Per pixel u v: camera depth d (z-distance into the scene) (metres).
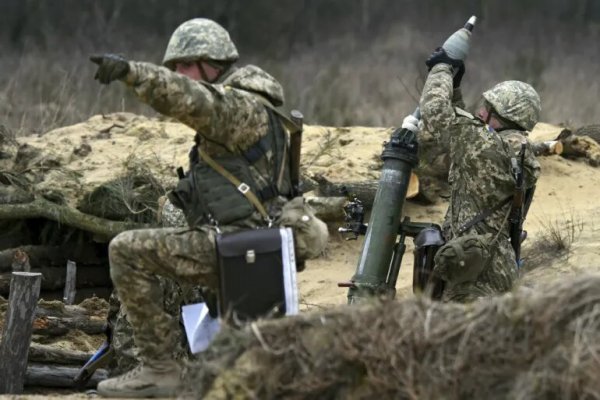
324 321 9.31
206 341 10.81
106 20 45.75
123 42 45.38
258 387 9.13
